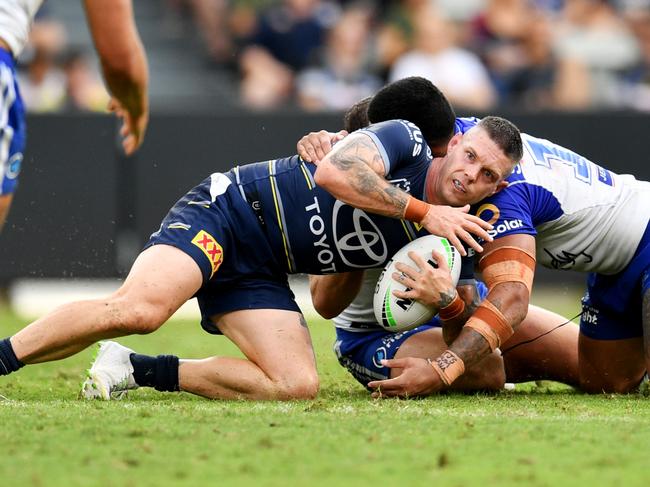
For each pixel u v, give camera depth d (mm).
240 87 47125
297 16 46281
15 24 11055
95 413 12836
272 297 16031
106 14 11258
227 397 15352
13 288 32719
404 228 15477
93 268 32906
